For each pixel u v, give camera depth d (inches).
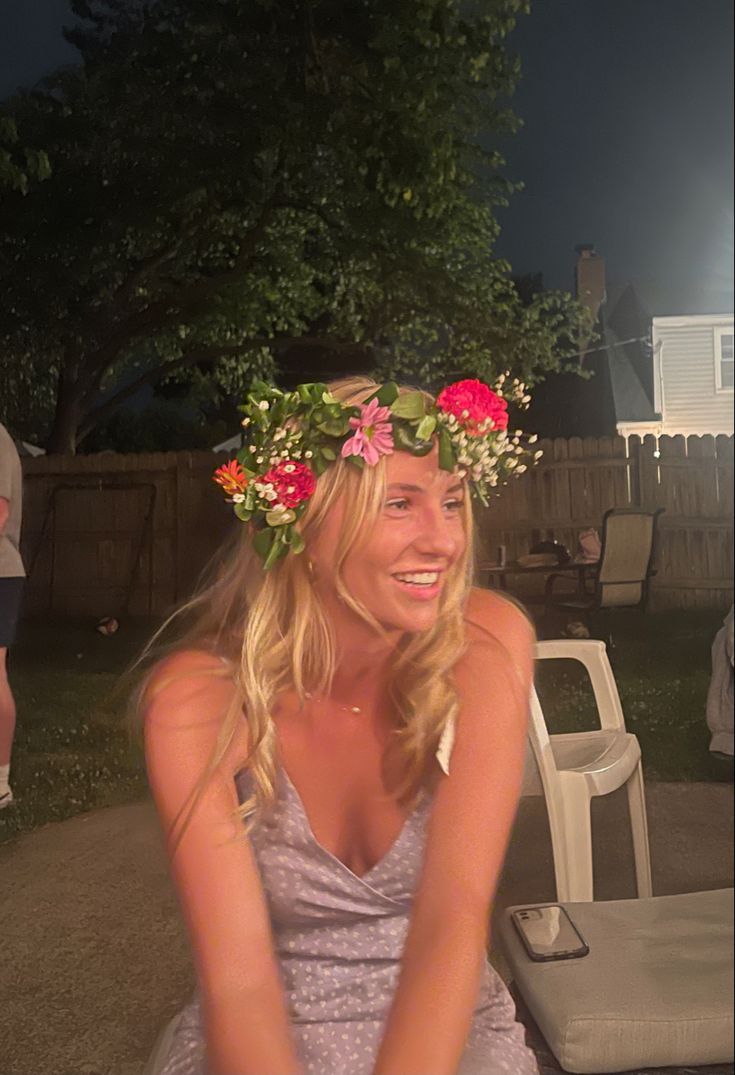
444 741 38.3
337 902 38.1
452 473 36.8
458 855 37.2
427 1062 32.9
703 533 162.4
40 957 55.7
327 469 35.9
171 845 36.4
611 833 80.2
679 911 52.8
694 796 84.3
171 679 38.2
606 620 146.4
